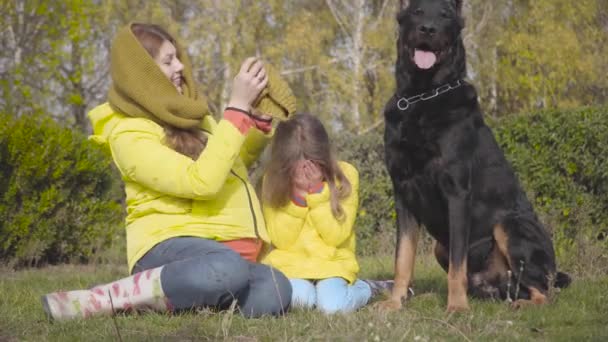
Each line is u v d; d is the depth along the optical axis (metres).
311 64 17.22
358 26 17.28
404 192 4.32
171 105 3.64
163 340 3.14
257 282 3.65
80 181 7.74
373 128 16.97
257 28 17.61
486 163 4.38
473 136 4.25
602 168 6.65
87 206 7.77
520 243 4.26
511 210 4.45
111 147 3.78
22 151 7.09
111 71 3.75
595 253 5.92
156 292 3.52
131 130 3.69
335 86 16.84
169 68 3.76
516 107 18.06
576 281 5.01
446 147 4.11
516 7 17.89
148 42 3.71
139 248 3.68
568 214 6.70
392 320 3.44
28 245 7.13
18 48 12.45
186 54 3.92
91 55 13.16
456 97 4.18
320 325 3.35
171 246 3.63
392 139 4.26
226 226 3.74
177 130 3.75
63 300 3.56
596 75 16.95
